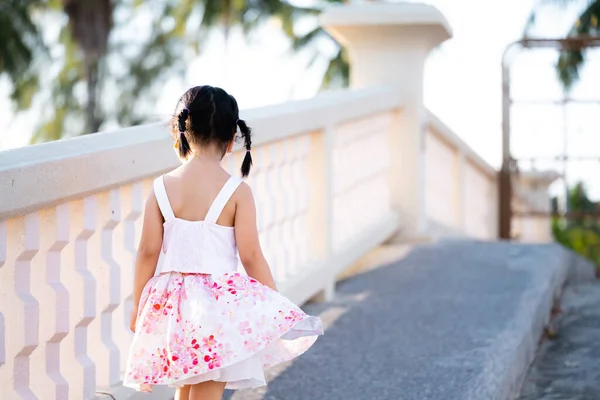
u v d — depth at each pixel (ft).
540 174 42.24
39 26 100.48
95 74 99.14
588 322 21.56
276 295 10.96
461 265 23.73
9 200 10.20
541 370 17.94
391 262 24.44
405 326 18.11
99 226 12.37
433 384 14.64
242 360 10.61
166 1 105.29
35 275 11.20
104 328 12.58
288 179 19.22
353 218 23.75
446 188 33.22
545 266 23.58
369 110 23.63
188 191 11.07
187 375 10.44
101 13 92.99
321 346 16.89
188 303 10.73
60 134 107.86
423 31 26.27
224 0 96.63
